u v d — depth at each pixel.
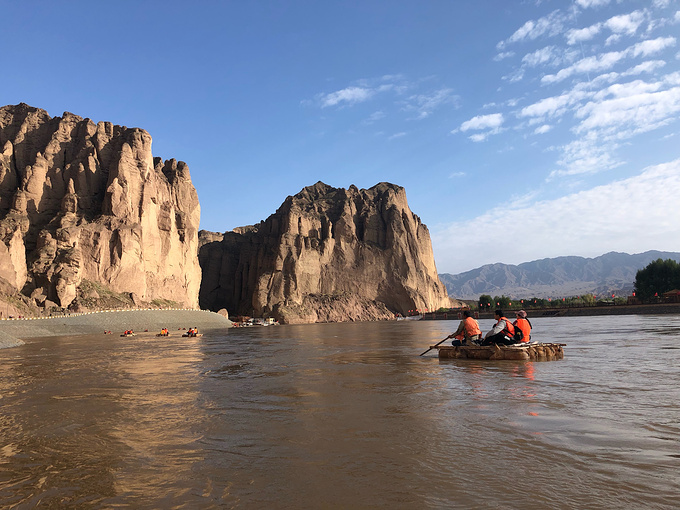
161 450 6.41
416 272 182.88
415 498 4.46
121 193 107.69
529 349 16.23
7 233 87.12
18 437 7.26
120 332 73.06
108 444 6.77
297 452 6.10
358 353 22.16
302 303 159.62
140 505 4.57
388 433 6.85
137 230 105.75
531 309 126.88
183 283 123.56
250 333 62.84
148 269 110.94
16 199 99.00
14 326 60.47
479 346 17.05
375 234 187.25
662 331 31.88
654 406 8.00
